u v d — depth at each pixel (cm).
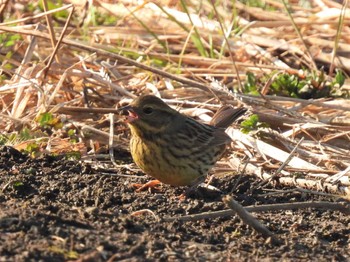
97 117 1397
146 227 950
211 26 1722
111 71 1523
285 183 1188
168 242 909
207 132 1165
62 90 1446
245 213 967
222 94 1441
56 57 1484
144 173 1204
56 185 1091
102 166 1220
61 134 1330
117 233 912
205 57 1653
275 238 962
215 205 1066
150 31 1662
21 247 831
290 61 1680
